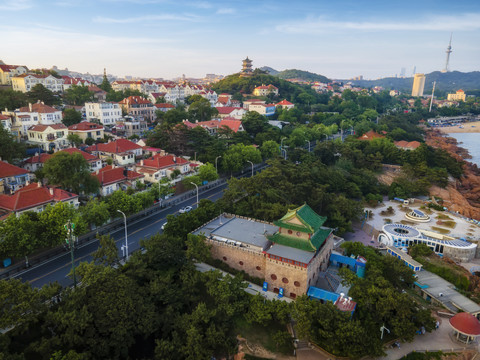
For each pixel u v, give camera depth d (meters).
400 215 133.88
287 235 81.38
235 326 69.56
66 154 109.00
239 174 166.00
